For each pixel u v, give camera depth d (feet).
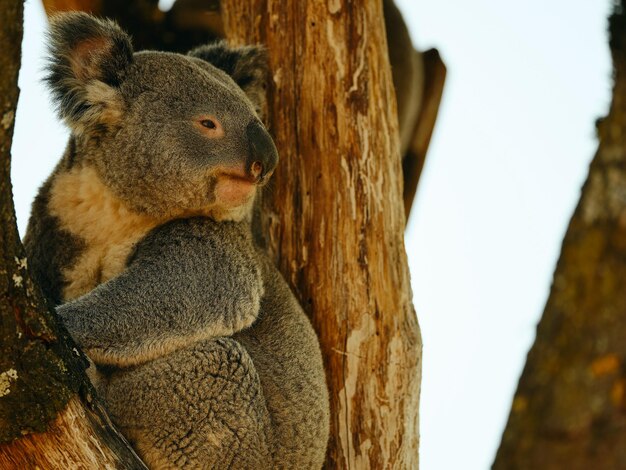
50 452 19.56
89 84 27.84
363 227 28.81
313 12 30.07
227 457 25.84
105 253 28.40
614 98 24.27
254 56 30.48
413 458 28.32
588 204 23.32
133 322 26.11
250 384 26.40
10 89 17.37
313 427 27.55
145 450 25.73
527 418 22.02
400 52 39.96
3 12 16.78
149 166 27.71
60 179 28.68
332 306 28.76
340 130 29.32
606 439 21.08
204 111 27.91
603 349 21.80
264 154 27.58
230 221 28.71
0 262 18.52
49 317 19.70
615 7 25.73
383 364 28.17
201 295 26.96
